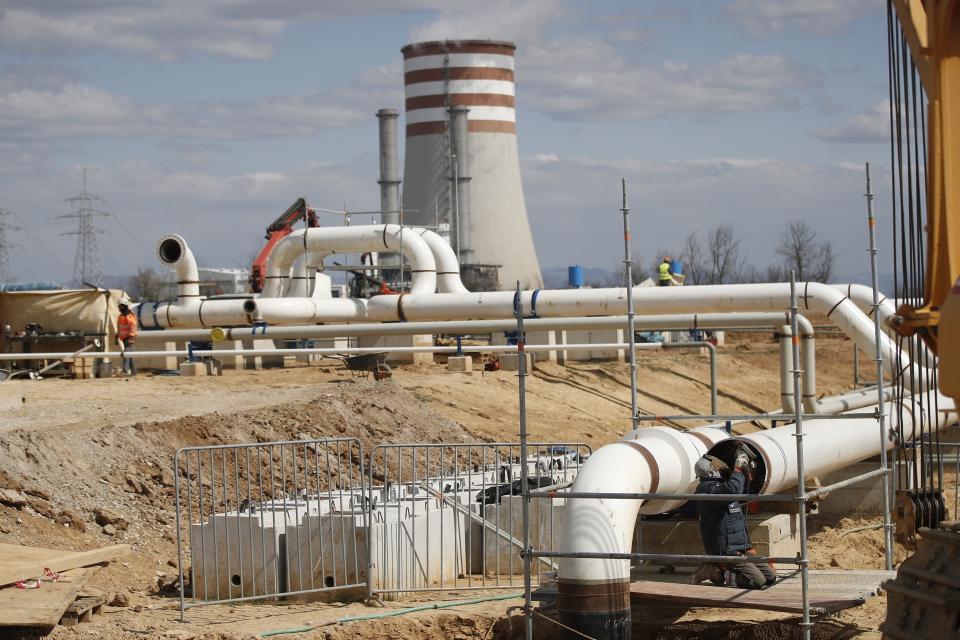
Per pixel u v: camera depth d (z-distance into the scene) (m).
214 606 13.57
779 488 15.09
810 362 25.03
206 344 35.34
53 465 16.70
